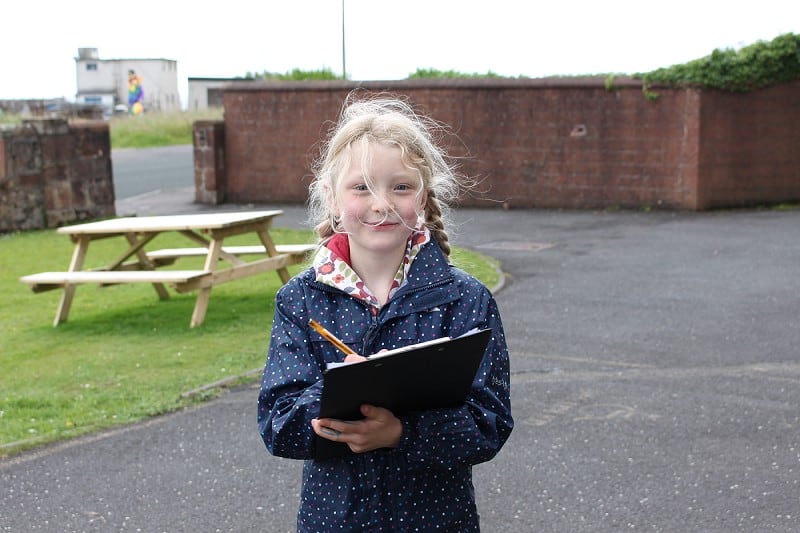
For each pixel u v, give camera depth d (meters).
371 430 2.16
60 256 13.27
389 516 2.32
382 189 2.31
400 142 2.32
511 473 4.91
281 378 2.34
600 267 11.09
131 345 7.80
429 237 2.43
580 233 14.13
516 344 7.59
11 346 7.88
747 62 15.92
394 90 18.25
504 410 2.38
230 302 9.50
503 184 17.81
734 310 8.62
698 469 4.89
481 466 5.00
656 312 8.64
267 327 8.30
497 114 17.66
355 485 2.32
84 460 5.21
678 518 4.34
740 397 6.07
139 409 6.04
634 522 4.31
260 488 4.82
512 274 10.80
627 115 16.67
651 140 16.56
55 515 4.53
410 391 2.16
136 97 75.56
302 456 2.29
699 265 11.03
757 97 16.31
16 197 16.05
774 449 5.15
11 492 4.80
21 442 5.45
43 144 16.36
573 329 8.07
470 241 13.49
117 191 22.58
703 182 16.25
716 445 5.23
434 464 2.24
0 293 10.45
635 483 4.74
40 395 6.37
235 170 19.77
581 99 17.02
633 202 16.88
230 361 7.16
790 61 16.09
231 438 5.54
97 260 12.87
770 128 16.47
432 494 2.34
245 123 19.53
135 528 4.38
